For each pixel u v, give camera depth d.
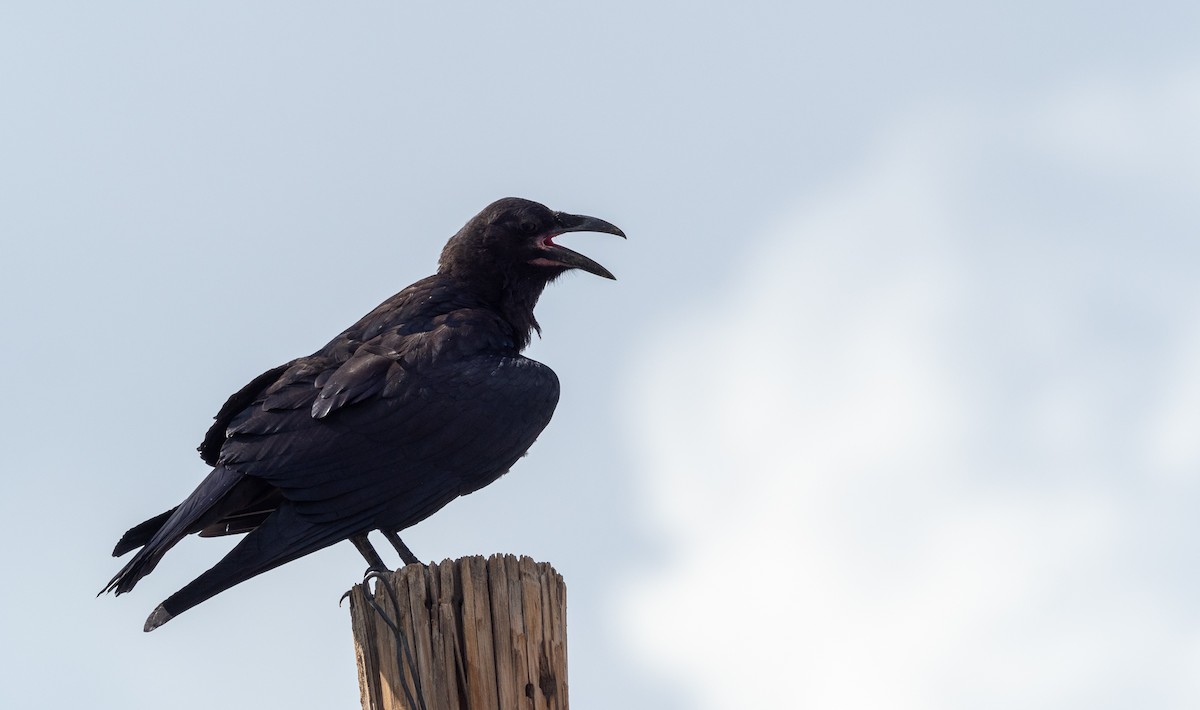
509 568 8.91
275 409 12.47
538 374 13.49
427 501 12.62
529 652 8.77
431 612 8.83
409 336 13.41
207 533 13.16
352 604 9.24
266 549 11.66
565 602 9.12
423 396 12.74
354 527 12.24
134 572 11.59
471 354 13.30
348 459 12.31
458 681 8.74
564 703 8.86
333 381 12.62
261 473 12.09
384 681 8.86
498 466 13.09
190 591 11.06
